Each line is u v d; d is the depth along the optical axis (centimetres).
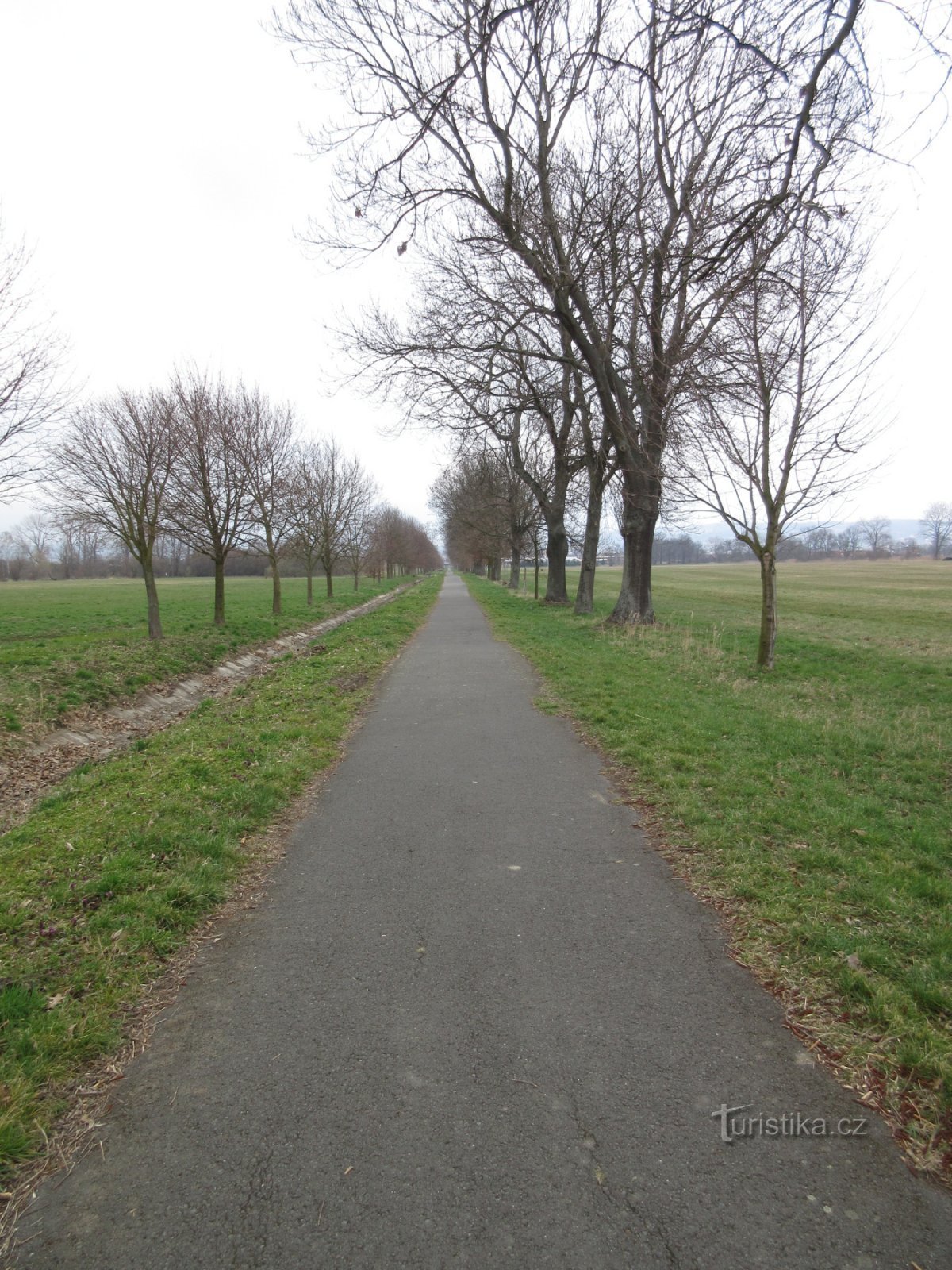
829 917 377
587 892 418
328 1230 204
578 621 2183
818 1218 204
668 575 6856
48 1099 261
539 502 2919
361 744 780
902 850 469
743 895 407
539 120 1087
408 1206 212
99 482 1627
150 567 1727
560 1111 248
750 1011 303
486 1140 236
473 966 343
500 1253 196
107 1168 230
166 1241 203
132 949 358
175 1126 247
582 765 679
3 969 336
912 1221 203
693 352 1077
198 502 2064
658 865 454
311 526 3297
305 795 613
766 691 1045
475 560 8188
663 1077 264
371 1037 292
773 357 1073
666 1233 201
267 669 1573
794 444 1138
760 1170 222
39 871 446
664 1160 226
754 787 590
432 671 1277
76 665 1269
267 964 352
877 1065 268
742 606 3034
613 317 1491
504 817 547
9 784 793
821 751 709
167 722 1114
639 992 318
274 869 465
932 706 986
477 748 749
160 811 544
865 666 1344
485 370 1670
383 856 479
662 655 1391
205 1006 318
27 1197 220
